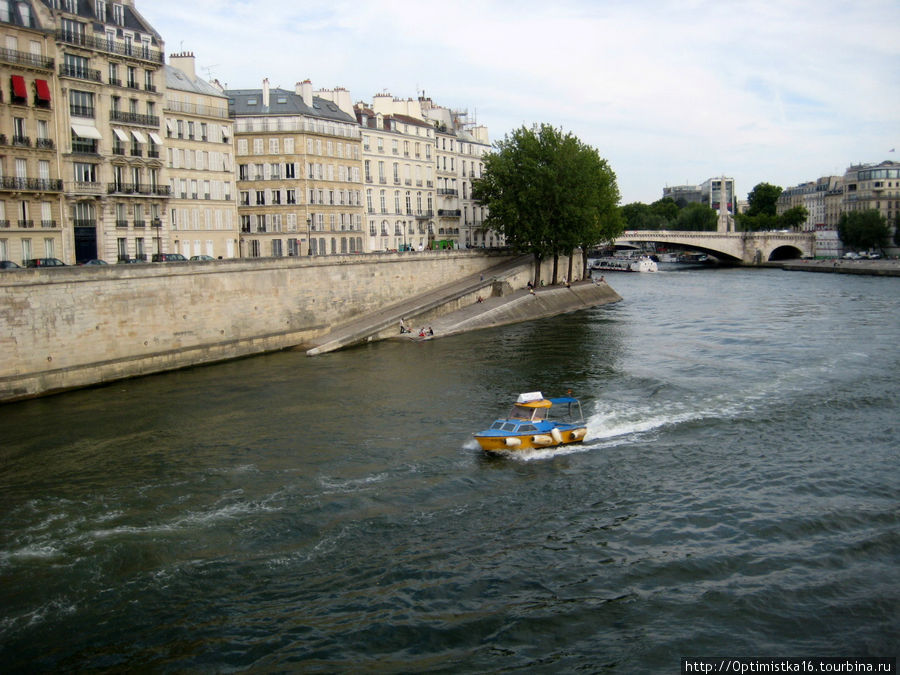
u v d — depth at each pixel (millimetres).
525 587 28219
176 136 84375
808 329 80375
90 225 73188
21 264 66000
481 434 41500
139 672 23859
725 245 199250
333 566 29719
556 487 36969
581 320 94562
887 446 41688
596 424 46469
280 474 38969
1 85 64062
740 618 26188
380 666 24047
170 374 63719
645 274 176625
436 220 131625
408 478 38281
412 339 80562
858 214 196375
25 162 66250
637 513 34000
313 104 105938
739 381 56156
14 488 37500
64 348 57406
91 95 72375
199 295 68312
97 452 42656
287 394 55594
